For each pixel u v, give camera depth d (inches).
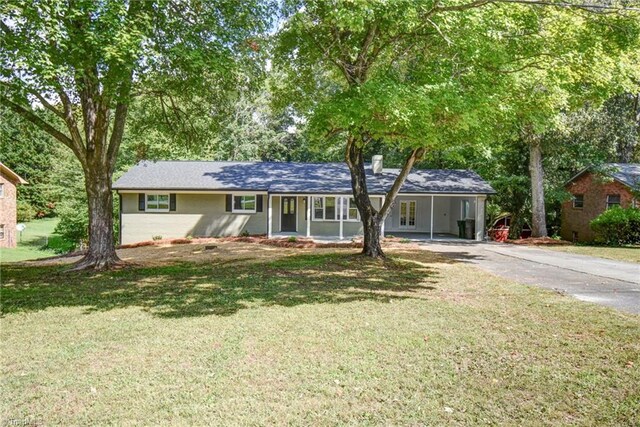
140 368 203.0
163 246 767.1
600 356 218.2
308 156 1662.2
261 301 337.4
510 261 582.6
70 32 312.2
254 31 438.0
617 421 156.8
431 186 898.7
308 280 427.5
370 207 577.9
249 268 503.5
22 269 529.0
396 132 433.7
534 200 940.0
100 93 410.0
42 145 1745.8
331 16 384.5
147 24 342.6
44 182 1733.5
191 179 901.2
